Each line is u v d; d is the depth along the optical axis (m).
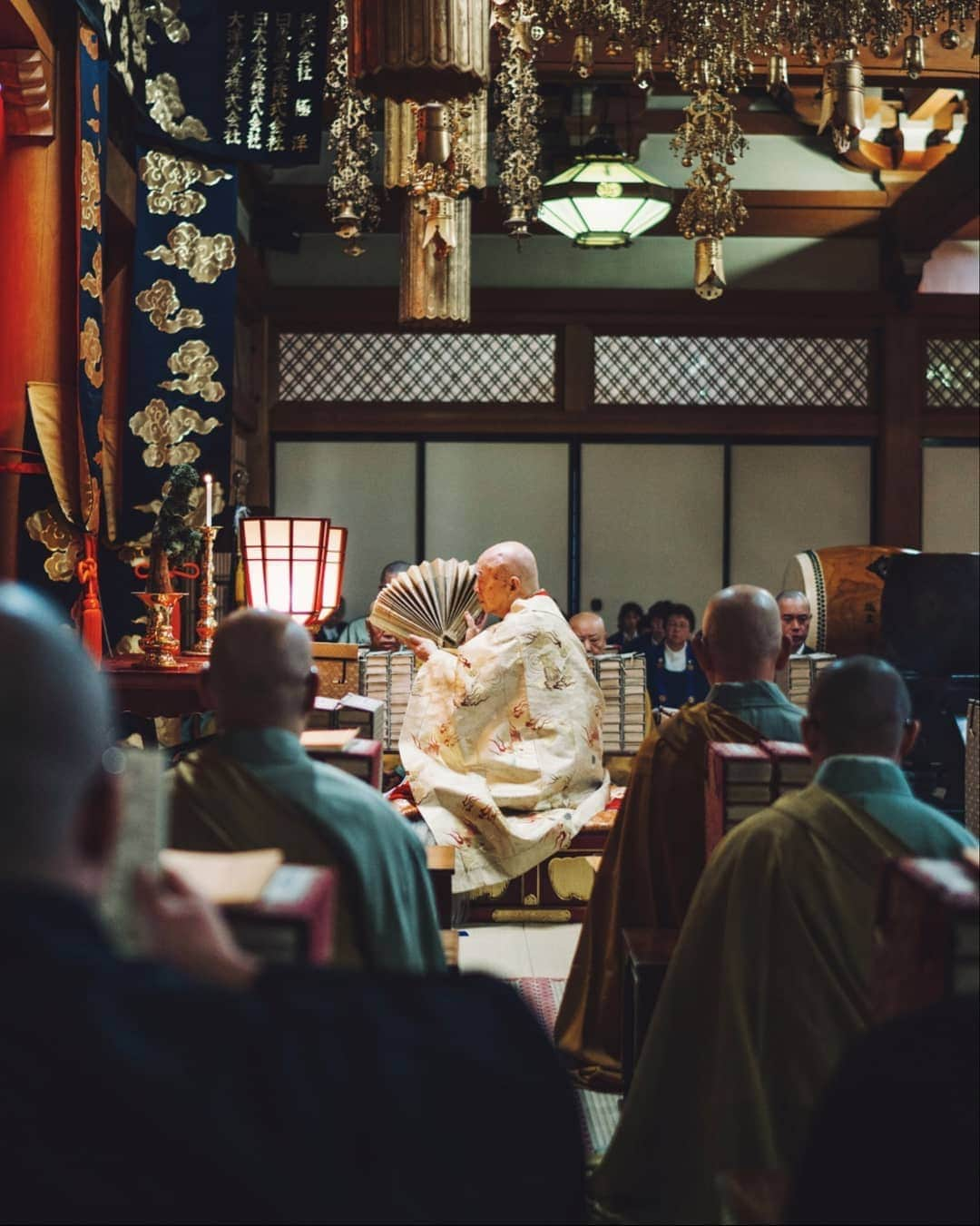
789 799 2.31
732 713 3.38
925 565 7.05
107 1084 0.99
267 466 11.25
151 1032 1.04
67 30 5.36
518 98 5.77
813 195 11.30
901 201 11.09
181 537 4.84
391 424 11.30
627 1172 2.41
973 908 1.58
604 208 8.50
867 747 2.27
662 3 5.27
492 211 11.30
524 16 5.44
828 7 5.05
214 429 6.69
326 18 6.51
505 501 11.41
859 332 11.48
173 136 6.47
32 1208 0.98
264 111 6.54
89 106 5.48
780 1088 2.16
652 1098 2.40
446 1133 1.11
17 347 5.30
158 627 4.80
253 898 1.55
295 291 11.18
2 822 1.05
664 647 9.78
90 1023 1.00
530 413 11.32
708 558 11.48
